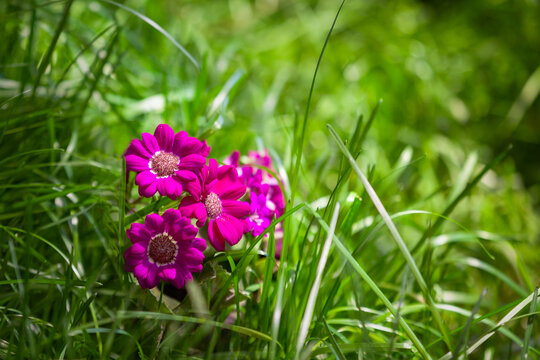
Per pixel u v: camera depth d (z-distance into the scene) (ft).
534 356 1.70
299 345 1.32
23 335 1.31
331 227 1.41
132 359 1.44
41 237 1.54
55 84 1.82
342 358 1.36
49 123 1.64
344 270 1.56
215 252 1.45
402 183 2.11
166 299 1.44
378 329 1.55
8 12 1.94
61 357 1.35
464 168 2.00
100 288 1.52
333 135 1.43
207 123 1.88
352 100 2.85
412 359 1.50
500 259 2.13
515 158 3.03
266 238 1.58
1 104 1.68
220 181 1.44
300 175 2.10
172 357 1.42
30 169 1.61
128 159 1.40
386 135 2.79
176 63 2.54
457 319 1.83
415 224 1.96
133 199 1.68
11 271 1.54
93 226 1.60
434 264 1.84
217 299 1.42
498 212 2.44
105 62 1.80
